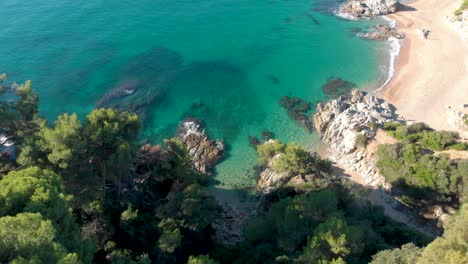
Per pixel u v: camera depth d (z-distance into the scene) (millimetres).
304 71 96125
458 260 30812
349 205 56906
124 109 84438
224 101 88500
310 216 47250
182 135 79625
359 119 76062
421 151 67375
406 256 38375
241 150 77438
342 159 73562
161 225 49125
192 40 107438
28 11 113688
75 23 110000
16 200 35938
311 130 80375
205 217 51156
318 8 122750
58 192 39906
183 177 59406
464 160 62375
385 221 57938
